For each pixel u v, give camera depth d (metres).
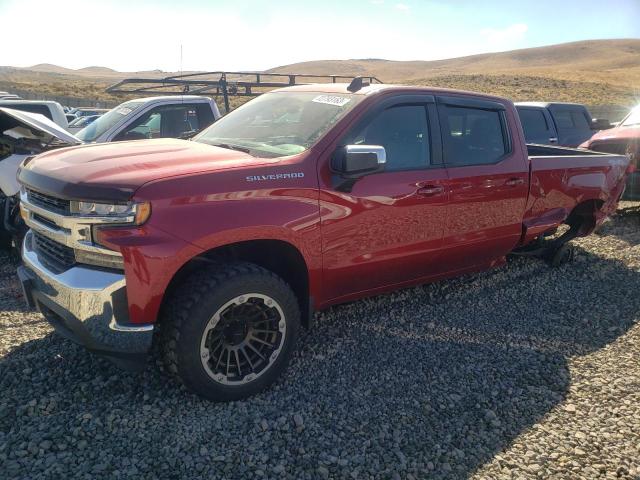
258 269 3.35
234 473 2.80
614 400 3.61
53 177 3.23
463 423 3.32
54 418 3.16
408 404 3.49
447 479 2.84
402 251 4.16
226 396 3.36
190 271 3.41
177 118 8.48
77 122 13.46
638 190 8.27
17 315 4.55
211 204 3.15
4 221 5.86
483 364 4.04
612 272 6.24
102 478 2.71
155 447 2.96
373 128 3.98
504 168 4.82
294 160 3.55
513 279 5.90
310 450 3.01
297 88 4.74
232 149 3.94
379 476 2.84
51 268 3.29
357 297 4.21
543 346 4.37
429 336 4.46
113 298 3.00
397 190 3.99
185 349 3.14
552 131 11.33
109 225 2.96
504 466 2.95
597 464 2.98
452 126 4.55
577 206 6.11
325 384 3.68
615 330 4.71
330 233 3.68
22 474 2.70
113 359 3.16
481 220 4.69
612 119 31.95
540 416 3.42
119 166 3.25
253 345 3.49
